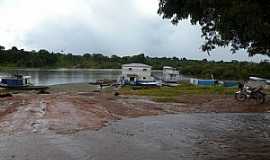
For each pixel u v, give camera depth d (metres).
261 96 40.72
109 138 19.92
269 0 15.44
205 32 22.53
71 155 15.68
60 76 151.75
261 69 122.88
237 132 22.70
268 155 16.20
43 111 30.28
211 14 18.69
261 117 30.86
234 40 22.30
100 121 26.45
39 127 22.73
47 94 54.00
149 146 17.89
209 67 153.75
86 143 18.34
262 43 20.28
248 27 17.00
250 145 18.45
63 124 24.12
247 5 15.48
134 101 42.19
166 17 19.67
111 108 34.81
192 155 16.05
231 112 34.81
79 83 102.31
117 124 25.56
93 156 15.57
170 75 108.81
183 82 103.06
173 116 31.17
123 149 17.06
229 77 131.75
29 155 15.59
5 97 45.59
